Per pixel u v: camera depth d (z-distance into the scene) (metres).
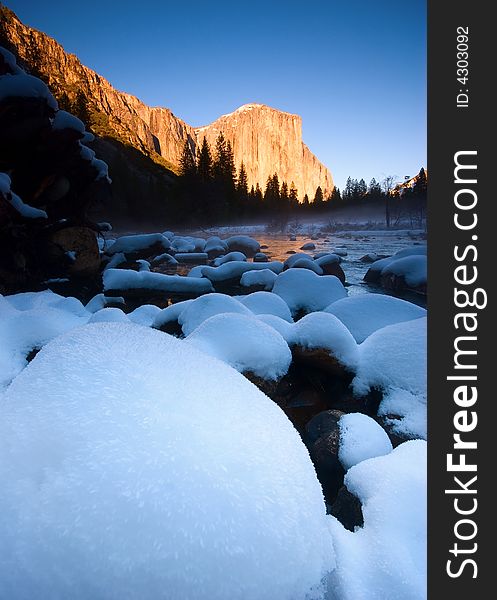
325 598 1.05
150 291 9.28
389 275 10.98
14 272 8.49
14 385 1.21
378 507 1.50
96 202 11.91
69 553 0.83
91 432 1.03
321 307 7.04
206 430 1.12
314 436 2.90
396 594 1.13
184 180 51.28
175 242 23.08
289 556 0.96
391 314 5.04
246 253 21.22
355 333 4.89
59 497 0.90
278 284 7.56
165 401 1.18
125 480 0.94
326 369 3.80
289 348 3.81
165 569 0.84
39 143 8.74
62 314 4.45
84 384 1.19
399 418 3.11
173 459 1.00
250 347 3.50
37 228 9.10
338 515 1.72
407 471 1.66
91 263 11.17
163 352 1.45
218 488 0.98
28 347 3.62
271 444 1.18
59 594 0.80
